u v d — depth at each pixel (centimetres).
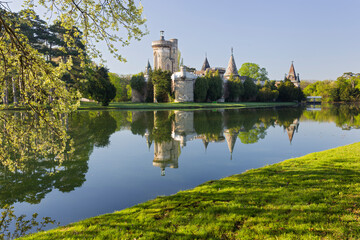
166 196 609
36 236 429
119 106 4638
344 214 432
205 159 1061
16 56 449
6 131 568
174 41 7269
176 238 390
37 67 469
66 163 1007
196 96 6431
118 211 535
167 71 6278
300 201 496
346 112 4047
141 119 2780
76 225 469
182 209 506
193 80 6531
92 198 656
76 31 530
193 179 798
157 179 803
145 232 414
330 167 735
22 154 611
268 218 436
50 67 484
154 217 478
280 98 8494
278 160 1030
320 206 464
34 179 811
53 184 767
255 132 1855
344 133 1798
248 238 379
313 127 2138
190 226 426
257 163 987
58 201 641
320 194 523
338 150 1030
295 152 1184
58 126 539
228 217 450
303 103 8500
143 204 561
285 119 2847
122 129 1997
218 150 1240
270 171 757
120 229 430
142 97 7062
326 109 4975
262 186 609
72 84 3278
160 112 3881
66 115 574
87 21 527
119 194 683
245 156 1109
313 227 395
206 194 590
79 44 3069
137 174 860
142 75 7081
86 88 4050
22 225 523
